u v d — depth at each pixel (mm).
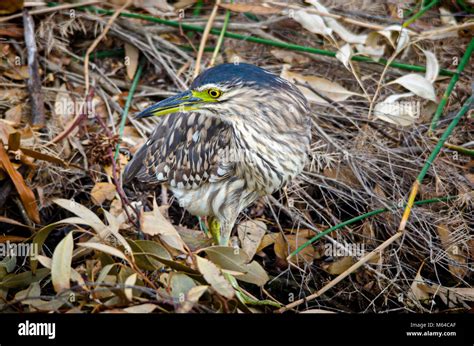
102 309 6508
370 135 9203
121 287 6363
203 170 7969
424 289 7984
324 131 9320
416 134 9180
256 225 8625
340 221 8547
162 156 8273
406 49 9383
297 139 7742
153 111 7598
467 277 8320
